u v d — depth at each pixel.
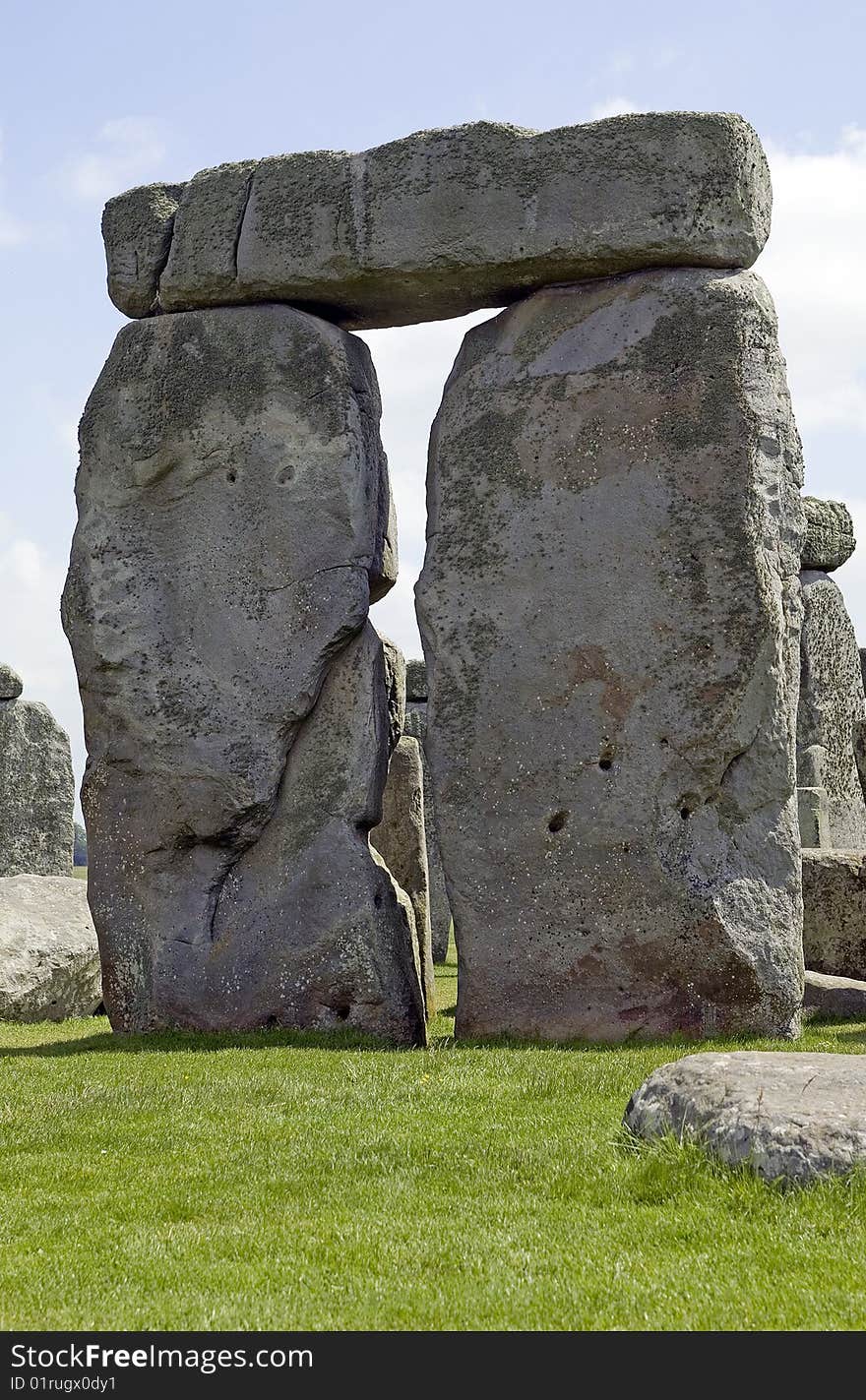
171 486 11.66
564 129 10.94
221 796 11.34
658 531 10.52
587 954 10.48
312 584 11.33
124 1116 7.66
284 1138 7.09
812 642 17.52
